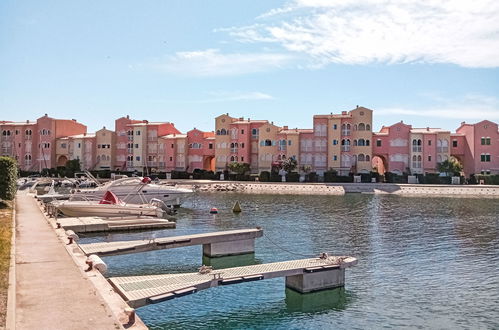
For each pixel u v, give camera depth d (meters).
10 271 17.09
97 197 50.59
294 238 37.03
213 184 93.00
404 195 79.31
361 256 30.52
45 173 115.88
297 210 56.16
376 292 22.67
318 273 22.05
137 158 122.38
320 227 42.72
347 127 106.31
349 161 105.94
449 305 20.88
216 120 116.75
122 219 40.28
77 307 13.12
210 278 19.75
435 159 104.00
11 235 25.77
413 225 44.12
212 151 118.81
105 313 12.65
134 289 18.05
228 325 18.50
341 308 20.44
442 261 29.16
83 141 123.62
